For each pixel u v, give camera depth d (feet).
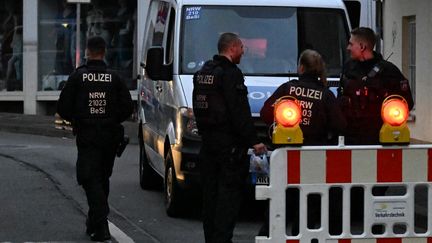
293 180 33.58
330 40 58.03
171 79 55.72
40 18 133.18
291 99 33.40
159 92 60.23
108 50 130.21
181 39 56.24
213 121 41.78
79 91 47.16
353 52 42.39
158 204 60.80
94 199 47.24
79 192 63.98
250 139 41.70
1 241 47.39
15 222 52.70
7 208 57.26
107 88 47.19
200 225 53.26
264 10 57.98
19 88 134.51
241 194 42.63
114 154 48.44
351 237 34.24
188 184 51.96
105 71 47.47
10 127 115.14
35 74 133.39
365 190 34.04
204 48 55.98
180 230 51.55
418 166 34.22
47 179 69.67
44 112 134.62
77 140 47.67
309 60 40.86
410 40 87.45
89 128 47.06
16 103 135.44
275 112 33.55
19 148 92.73
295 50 57.06
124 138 48.42
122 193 65.62
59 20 132.77
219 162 41.91
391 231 34.45
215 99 41.73
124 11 129.90
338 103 41.11
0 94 134.51
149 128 64.34
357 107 42.04
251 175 49.55
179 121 52.70
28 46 133.08
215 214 41.98
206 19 57.06
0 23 134.41
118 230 51.06
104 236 47.44
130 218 55.42
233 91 41.50
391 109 33.88
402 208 34.35
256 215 57.31
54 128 111.04
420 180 34.27
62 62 133.39
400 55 87.61
